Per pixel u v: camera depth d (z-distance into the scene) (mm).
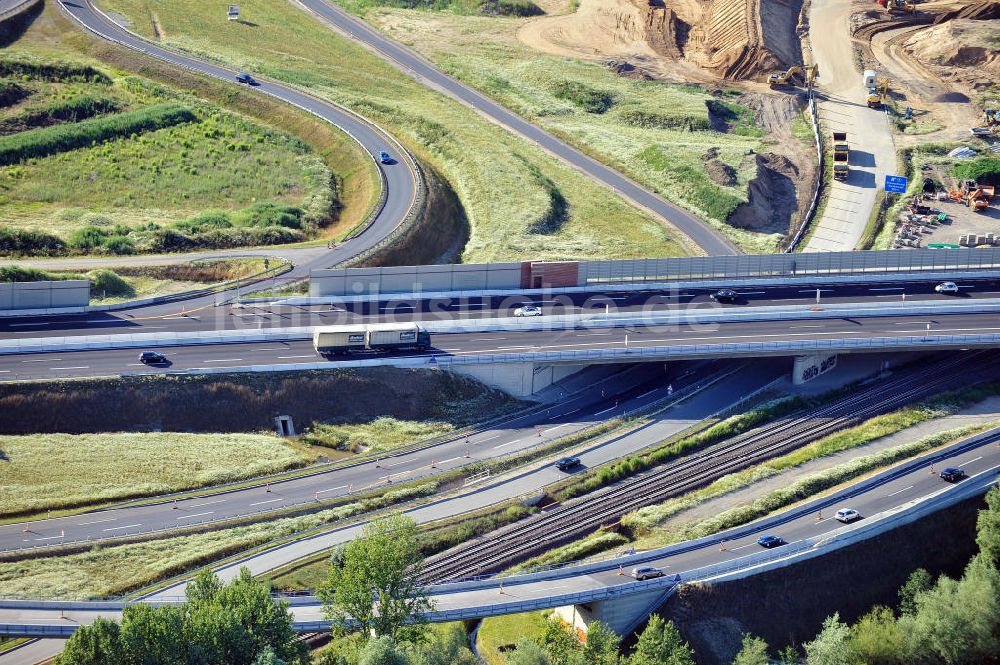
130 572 134125
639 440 167250
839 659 130875
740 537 147500
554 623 127625
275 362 168625
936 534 152250
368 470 156875
